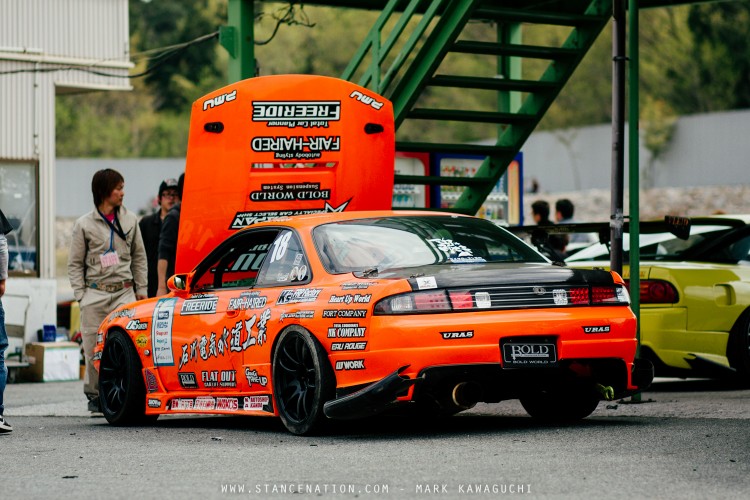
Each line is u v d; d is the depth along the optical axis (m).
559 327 10.55
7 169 28.16
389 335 10.28
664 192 71.25
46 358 23.92
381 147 15.86
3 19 29.56
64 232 80.62
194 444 11.16
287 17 21.36
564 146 81.56
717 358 15.68
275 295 11.60
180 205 16.61
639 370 11.32
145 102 113.25
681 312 15.64
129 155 111.19
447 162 22.73
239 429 12.73
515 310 10.51
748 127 73.56
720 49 98.25
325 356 10.84
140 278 15.57
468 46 17.84
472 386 10.37
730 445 9.88
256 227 12.58
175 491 8.22
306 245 11.62
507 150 19.38
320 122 15.51
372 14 105.88
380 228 11.76
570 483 8.15
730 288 15.70
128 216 15.43
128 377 13.71
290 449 10.30
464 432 11.26
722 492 7.76
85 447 11.20
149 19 112.75
